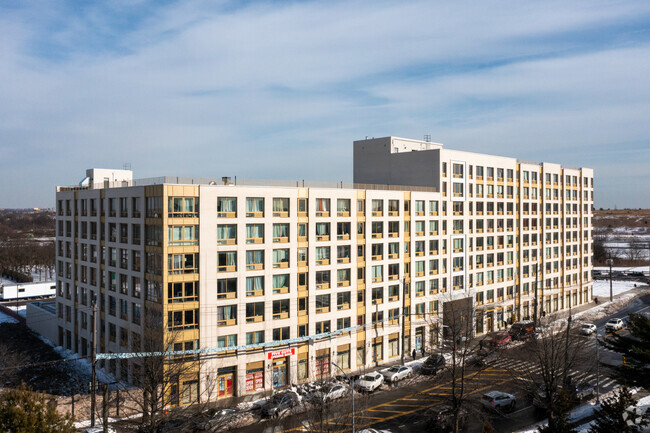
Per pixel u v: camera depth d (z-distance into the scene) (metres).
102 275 67.12
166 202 54.25
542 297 102.25
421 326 78.12
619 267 176.12
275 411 50.97
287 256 62.44
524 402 55.62
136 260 59.41
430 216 79.94
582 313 104.06
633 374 42.41
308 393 54.09
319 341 65.19
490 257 91.44
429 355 74.38
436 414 47.94
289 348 62.00
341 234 67.81
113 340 64.56
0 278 150.25
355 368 68.88
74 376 64.00
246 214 59.03
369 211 70.88
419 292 78.25
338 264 67.25
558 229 107.56
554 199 106.56
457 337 68.06
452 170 84.19
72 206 75.19
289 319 62.28
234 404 54.44
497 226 92.88
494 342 73.62
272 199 61.09
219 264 57.28
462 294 84.56
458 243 84.94
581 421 49.12
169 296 54.38
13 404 27.52
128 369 59.19
